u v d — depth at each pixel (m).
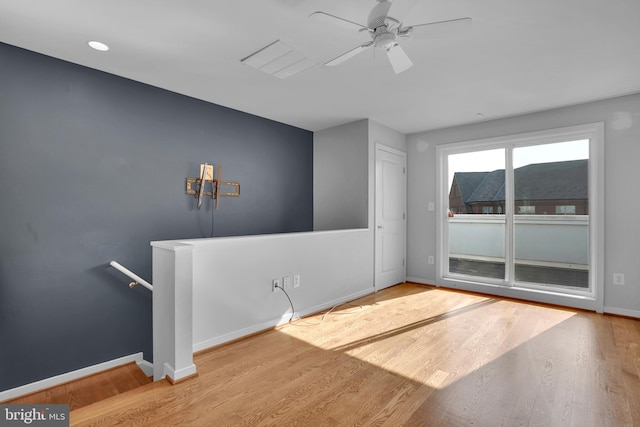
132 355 3.02
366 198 4.24
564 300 3.65
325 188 4.72
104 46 2.44
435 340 2.71
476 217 4.38
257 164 4.13
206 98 3.54
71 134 2.69
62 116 2.65
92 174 2.80
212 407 1.78
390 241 4.62
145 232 3.12
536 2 1.90
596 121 3.49
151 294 3.14
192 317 2.18
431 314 3.38
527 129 3.95
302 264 3.29
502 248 4.18
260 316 2.88
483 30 2.20
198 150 3.54
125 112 3.00
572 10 1.97
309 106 3.78
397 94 3.39
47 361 2.57
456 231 4.55
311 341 2.69
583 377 2.08
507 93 3.34
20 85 2.46
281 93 3.38
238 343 2.64
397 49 1.87
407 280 4.93
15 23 2.13
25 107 2.48
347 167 4.45
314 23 2.15
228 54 2.57
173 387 1.98
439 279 4.60
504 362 2.30
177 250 2.04
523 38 2.30
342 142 4.52
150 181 3.17
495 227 4.23
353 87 3.22
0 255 2.37
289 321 3.14
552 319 3.22
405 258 4.93
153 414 1.71
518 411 1.73
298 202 4.64
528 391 1.92
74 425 1.61
